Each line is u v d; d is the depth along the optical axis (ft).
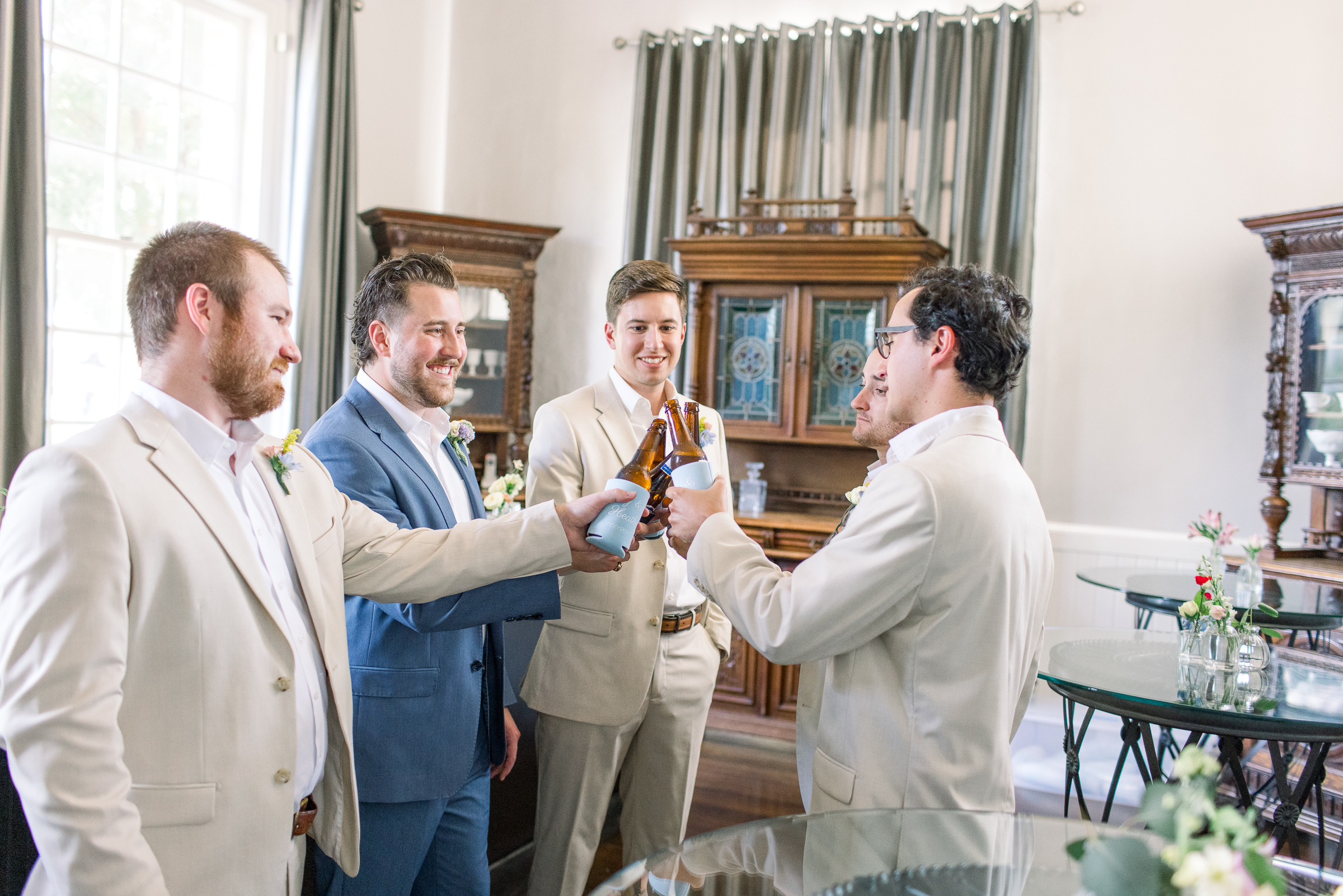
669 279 7.28
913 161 14.55
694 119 15.76
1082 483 14.19
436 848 5.93
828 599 4.20
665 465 5.43
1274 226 11.71
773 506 15.29
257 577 3.99
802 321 14.10
